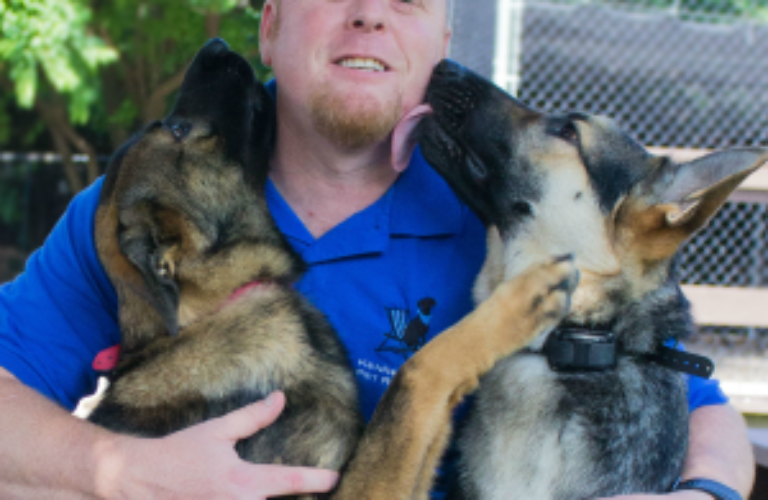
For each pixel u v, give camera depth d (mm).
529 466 2160
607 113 7734
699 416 2551
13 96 8680
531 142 2375
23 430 1977
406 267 2408
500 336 2006
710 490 2158
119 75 6832
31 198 9734
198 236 2219
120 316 2244
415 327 2352
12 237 9938
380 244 2396
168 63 5297
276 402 2016
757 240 6289
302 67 2312
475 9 5145
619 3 8117
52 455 1926
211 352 2166
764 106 7906
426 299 2383
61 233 2488
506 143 2396
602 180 2303
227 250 2287
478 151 2422
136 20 6086
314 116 2316
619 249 2256
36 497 1939
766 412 4566
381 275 2393
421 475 1976
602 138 2357
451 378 1975
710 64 8336
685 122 7934
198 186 2270
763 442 3215
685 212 2188
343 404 2203
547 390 2193
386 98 2311
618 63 8211
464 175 2436
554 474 2135
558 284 2043
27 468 1927
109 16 6746
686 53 8391
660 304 2277
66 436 1960
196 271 2225
